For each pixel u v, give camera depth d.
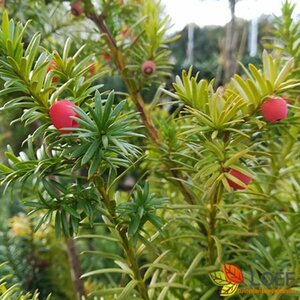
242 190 0.17
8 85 0.12
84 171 0.20
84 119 0.12
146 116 0.20
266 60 0.14
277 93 0.14
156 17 0.22
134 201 0.14
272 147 0.20
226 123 0.14
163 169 0.20
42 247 0.29
